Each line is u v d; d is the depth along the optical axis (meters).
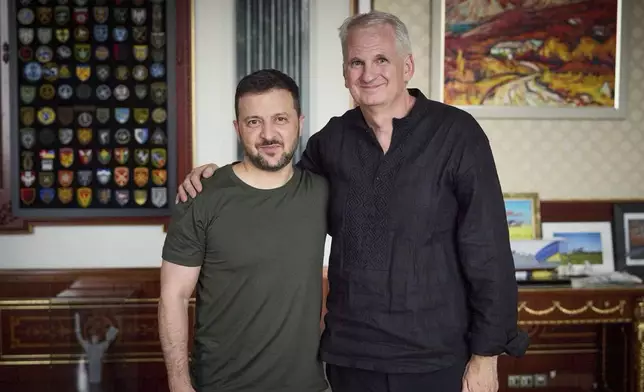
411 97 1.91
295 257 1.81
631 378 3.44
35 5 3.61
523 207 3.75
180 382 1.84
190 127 3.67
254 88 1.75
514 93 3.73
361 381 1.82
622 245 3.77
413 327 1.75
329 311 1.88
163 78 3.66
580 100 3.76
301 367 1.84
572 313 3.39
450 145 1.75
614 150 3.81
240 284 1.80
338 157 1.87
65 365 3.70
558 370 3.87
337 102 3.71
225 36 3.66
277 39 3.67
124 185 3.71
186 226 1.80
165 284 1.83
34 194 3.68
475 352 1.75
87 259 3.73
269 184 1.83
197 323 1.89
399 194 1.76
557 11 3.70
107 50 3.64
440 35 3.67
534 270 3.60
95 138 3.70
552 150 3.79
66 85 3.65
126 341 3.71
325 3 3.66
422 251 1.76
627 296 3.40
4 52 3.60
